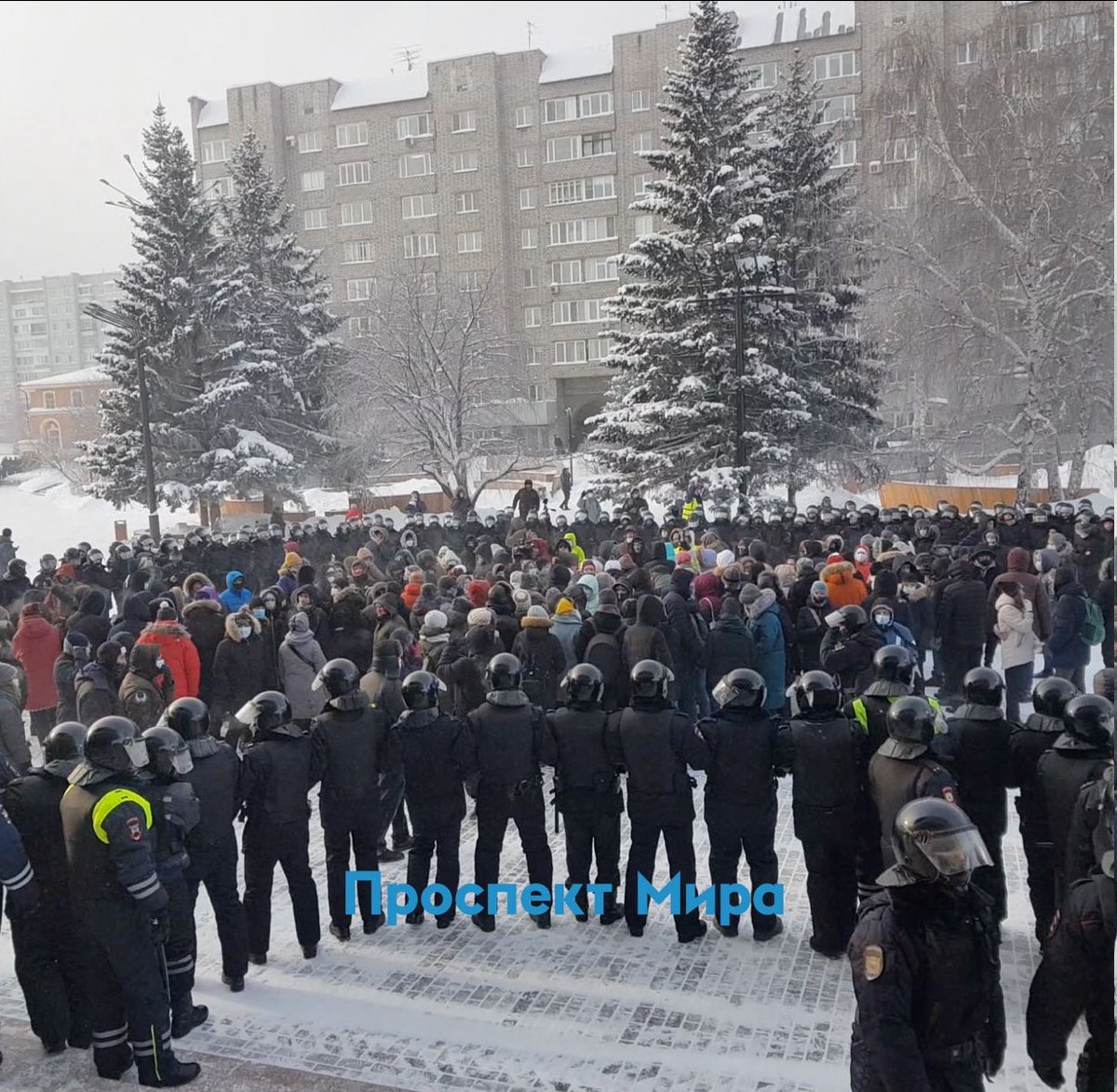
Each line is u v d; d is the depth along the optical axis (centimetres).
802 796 545
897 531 1584
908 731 479
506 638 905
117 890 435
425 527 1973
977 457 2861
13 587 1289
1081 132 1992
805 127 2397
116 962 436
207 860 521
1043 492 2595
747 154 2266
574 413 3750
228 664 881
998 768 519
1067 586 963
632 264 2309
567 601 923
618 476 2362
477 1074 452
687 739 567
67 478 4006
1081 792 416
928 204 2300
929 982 271
